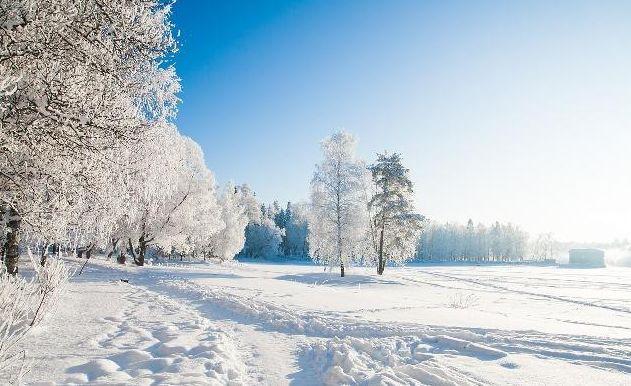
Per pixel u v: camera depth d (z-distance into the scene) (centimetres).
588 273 6044
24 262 2158
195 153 3550
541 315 1547
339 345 745
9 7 510
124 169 1164
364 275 3503
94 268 2500
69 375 477
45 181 696
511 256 14688
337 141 3644
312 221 3672
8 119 562
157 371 520
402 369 588
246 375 572
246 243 9925
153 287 1728
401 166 4184
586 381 562
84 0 581
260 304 1242
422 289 2695
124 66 700
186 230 3494
